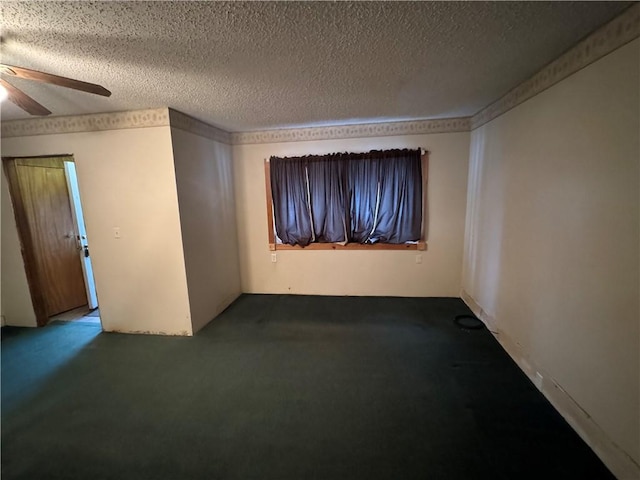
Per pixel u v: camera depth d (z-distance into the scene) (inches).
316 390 87.2
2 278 131.9
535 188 85.7
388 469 62.2
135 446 69.4
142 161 111.3
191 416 78.4
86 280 149.3
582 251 67.4
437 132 140.1
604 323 61.4
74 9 47.6
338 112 119.6
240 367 99.6
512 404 79.2
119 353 109.7
